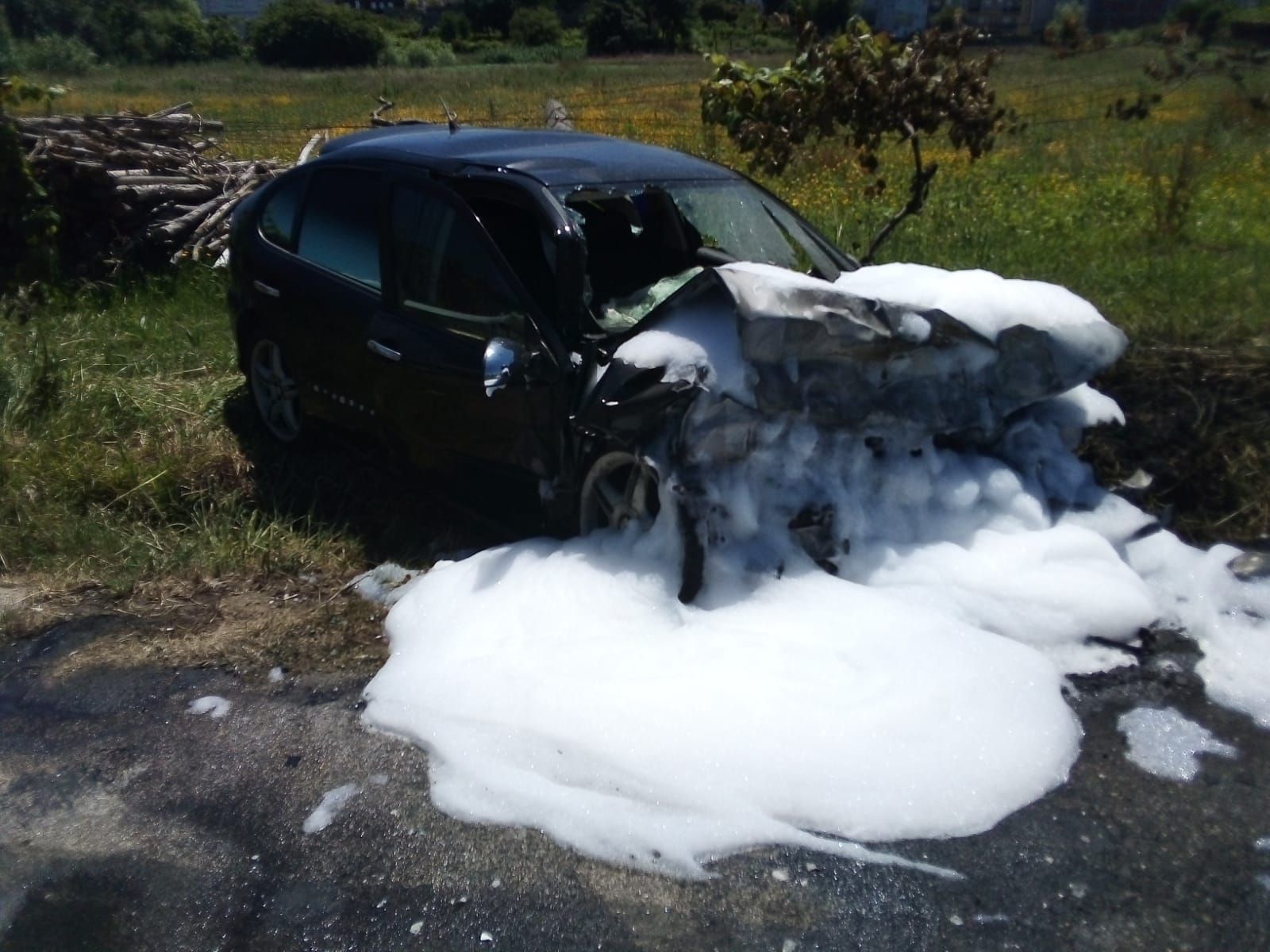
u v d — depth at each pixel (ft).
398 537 17.11
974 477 14.78
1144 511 16.17
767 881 10.21
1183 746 11.93
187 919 10.12
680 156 18.03
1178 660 13.43
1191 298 23.36
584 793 11.19
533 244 15.76
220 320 27.40
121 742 12.71
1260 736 12.10
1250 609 14.11
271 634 14.76
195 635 14.90
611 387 13.82
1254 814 10.93
